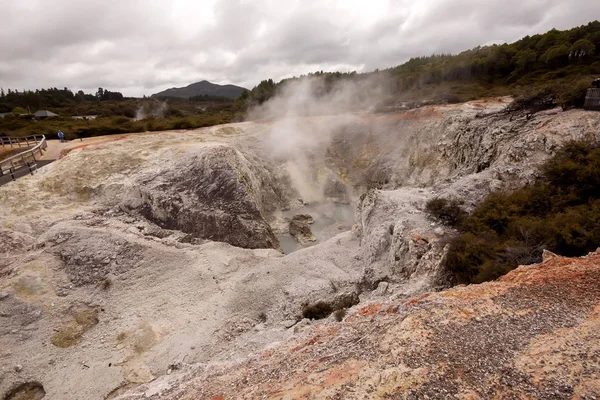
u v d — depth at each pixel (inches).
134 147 1310.3
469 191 809.5
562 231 452.1
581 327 254.8
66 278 809.5
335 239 990.4
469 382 222.7
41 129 1702.8
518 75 2241.6
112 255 866.1
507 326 273.0
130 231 964.0
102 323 708.0
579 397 196.4
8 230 880.3
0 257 825.5
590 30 2204.7
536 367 225.0
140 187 1076.5
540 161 760.3
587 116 765.9
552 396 201.5
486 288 339.0
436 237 668.1
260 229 1061.1
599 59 1897.1
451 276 542.9
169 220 1040.2
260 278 818.8
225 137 1603.1
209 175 1110.4
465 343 259.9
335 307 665.6
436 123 1380.4
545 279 331.6
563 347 237.5
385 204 892.6
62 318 712.4
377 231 811.4
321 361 299.6
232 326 676.7
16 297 714.8
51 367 605.9
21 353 629.0
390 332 295.9
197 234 1021.8
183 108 3900.1
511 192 692.1
